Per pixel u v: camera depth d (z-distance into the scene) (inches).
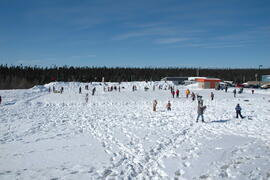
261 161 283.1
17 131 516.4
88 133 495.2
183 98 1438.2
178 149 360.8
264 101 1141.7
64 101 1323.8
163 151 354.6
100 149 368.5
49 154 341.1
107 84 2709.2
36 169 281.9
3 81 3356.3
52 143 406.6
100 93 1815.9
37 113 863.7
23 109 1000.2
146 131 510.9
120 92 1893.5
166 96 1577.3
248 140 401.7
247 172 252.1
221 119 655.1
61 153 346.0
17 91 1927.9
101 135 473.4
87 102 1291.8
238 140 403.9
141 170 281.4
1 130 527.8
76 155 336.8
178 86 2603.3
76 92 1942.7
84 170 279.1
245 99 1275.8
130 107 1077.8
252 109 842.8
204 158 309.3
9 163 302.8
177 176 256.8
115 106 1134.4
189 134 473.7
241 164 277.4
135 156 333.1
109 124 610.9
